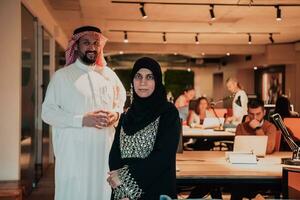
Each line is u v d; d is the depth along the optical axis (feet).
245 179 9.67
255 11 26.27
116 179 7.05
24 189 15.78
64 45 36.91
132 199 6.95
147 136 7.14
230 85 26.99
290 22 31.14
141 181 6.93
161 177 6.99
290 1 23.21
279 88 48.37
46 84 24.45
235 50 48.91
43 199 17.75
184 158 12.07
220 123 22.68
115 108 10.85
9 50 15.49
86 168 10.13
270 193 12.07
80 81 10.40
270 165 10.96
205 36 40.86
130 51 48.39
